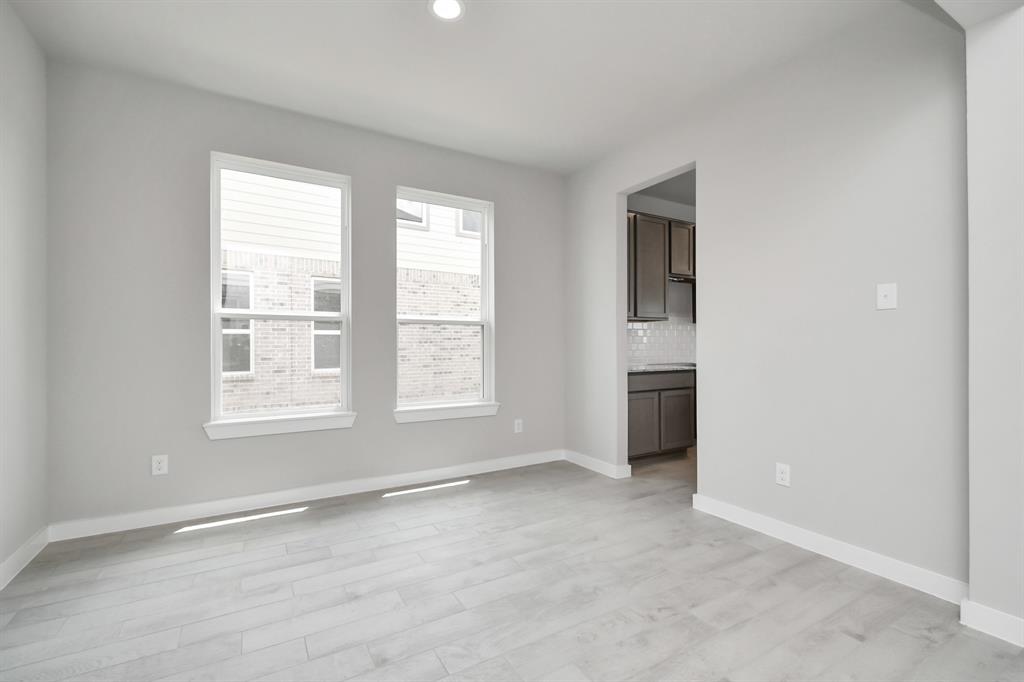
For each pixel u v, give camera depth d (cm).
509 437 413
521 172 418
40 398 250
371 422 349
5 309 218
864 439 229
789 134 260
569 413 439
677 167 330
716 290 300
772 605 198
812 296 249
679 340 548
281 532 273
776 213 266
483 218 407
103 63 266
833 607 196
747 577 221
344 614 192
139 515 279
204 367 295
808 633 179
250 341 313
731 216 291
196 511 293
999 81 177
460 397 395
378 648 171
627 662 163
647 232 461
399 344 366
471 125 340
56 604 199
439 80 283
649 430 429
